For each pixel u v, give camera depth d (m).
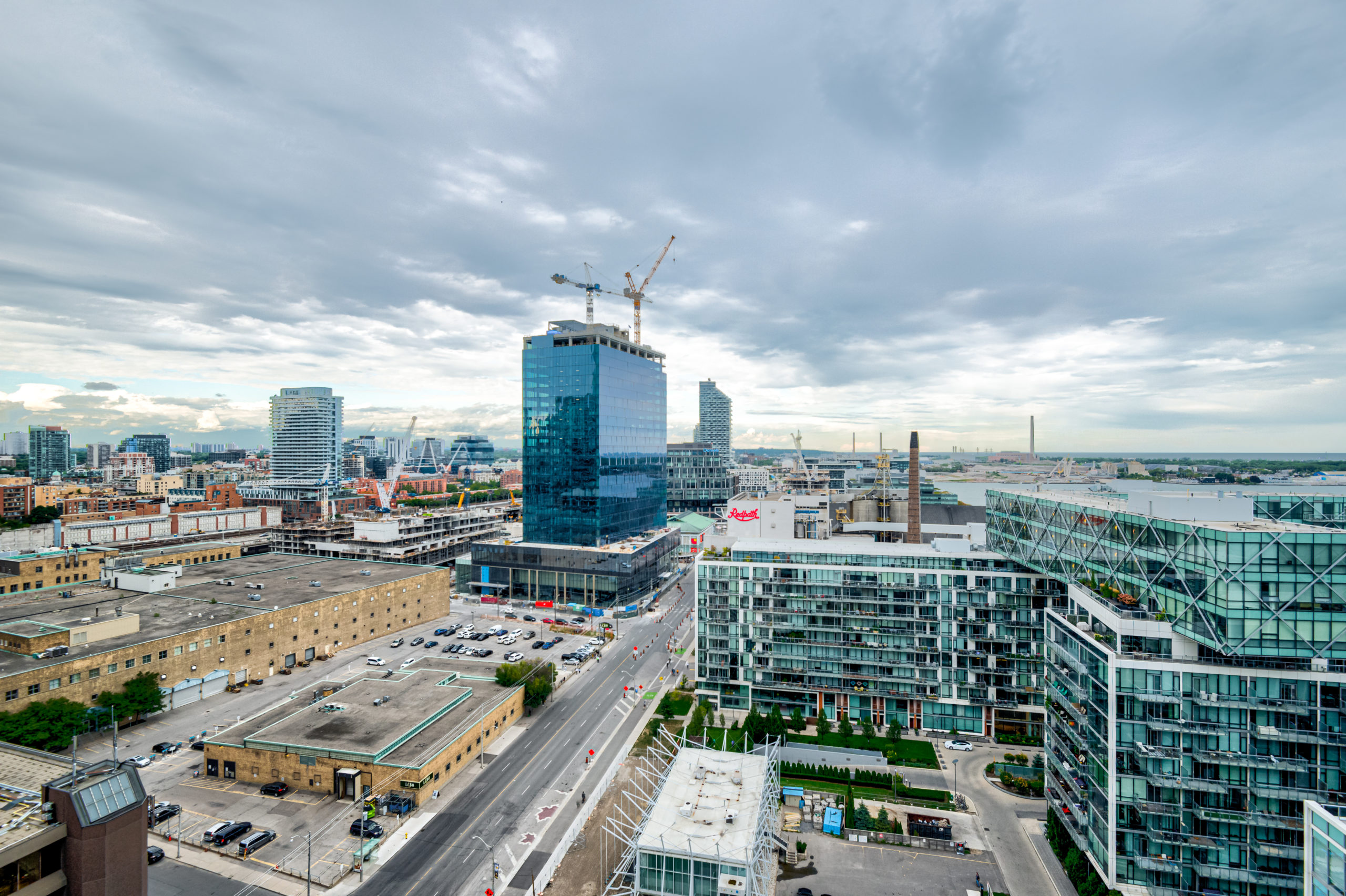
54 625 115.19
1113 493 105.50
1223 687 67.94
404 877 74.38
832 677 120.88
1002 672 113.31
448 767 96.31
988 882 77.38
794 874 78.81
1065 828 82.12
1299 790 66.12
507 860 77.94
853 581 120.25
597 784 96.00
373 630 166.88
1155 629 71.81
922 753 109.44
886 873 79.00
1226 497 75.19
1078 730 79.62
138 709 110.06
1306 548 65.94
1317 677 65.62
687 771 83.69
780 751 105.06
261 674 137.12
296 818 85.75
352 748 93.31
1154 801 69.19
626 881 73.56
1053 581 111.38
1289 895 65.62
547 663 133.88
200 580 171.88
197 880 72.81
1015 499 111.94
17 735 92.62
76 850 55.62
